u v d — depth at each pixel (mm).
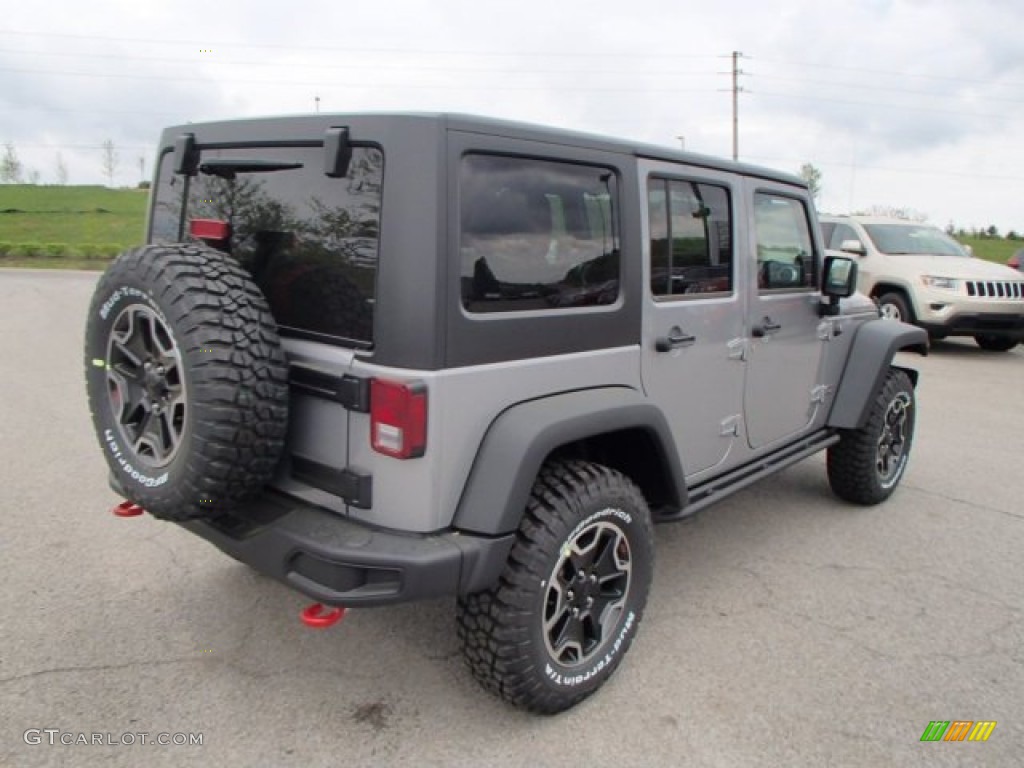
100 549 3969
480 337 2393
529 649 2533
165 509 2428
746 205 3664
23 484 4840
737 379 3699
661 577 3916
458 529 2428
